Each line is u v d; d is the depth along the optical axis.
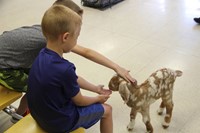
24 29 1.65
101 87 1.73
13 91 1.64
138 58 2.72
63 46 1.28
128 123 1.95
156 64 2.61
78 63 2.69
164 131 1.87
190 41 3.01
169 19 3.57
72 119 1.34
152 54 2.78
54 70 1.20
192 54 2.75
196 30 3.24
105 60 1.72
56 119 1.27
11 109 2.00
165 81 1.71
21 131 1.32
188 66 2.55
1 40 1.62
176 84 2.30
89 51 1.73
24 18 3.82
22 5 4.30
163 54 2.77
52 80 1.19
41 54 1.27
